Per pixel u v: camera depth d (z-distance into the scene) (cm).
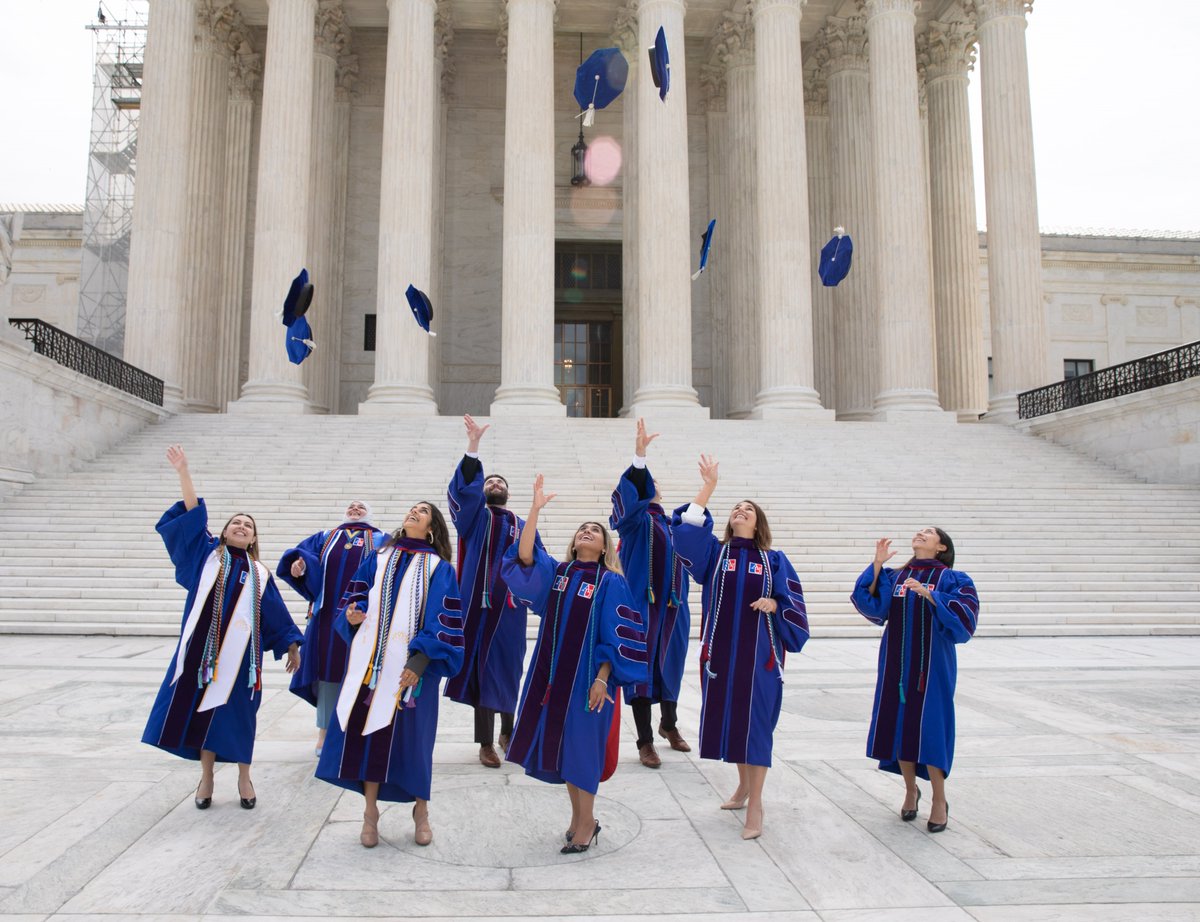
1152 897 365
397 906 352
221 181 2705
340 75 2983
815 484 1688
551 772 413
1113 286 3856
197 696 458
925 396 2306
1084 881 381
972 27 2870
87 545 1305
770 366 2302
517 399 2203
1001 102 2467
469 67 3114
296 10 2338
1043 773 542
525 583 447
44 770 527
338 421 2012
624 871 390
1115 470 1927
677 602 596
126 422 1916
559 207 3098
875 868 394
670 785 527
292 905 351
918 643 455
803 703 738
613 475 1688
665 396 2225
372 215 3025
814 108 3022
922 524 1520
